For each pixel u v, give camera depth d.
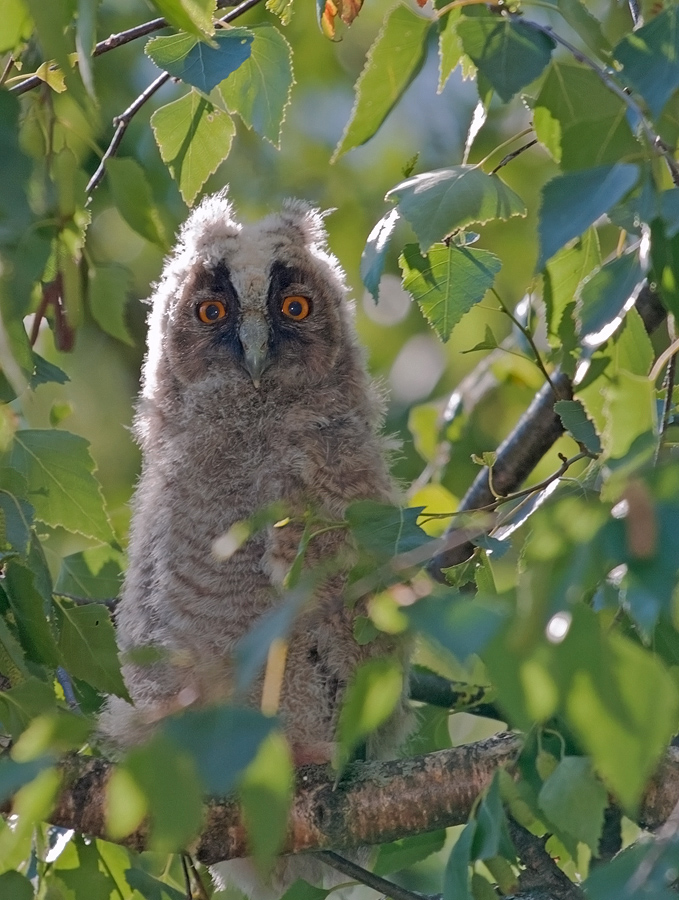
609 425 4.12
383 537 4.73
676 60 4.18
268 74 5.95
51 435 5.98
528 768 4.58
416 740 7.78
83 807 5.44
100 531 6.06
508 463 8.38
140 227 5.18
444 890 4.18
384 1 14.05
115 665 5.28
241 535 5.00
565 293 5.89
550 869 5.36
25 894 4.89
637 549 3.04
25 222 4.25
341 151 5.28
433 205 4.91
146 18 12.73
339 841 5.59
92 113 4.41
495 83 4.61
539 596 3.06
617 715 2.96
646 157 4.05
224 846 5.50
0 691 4.70
